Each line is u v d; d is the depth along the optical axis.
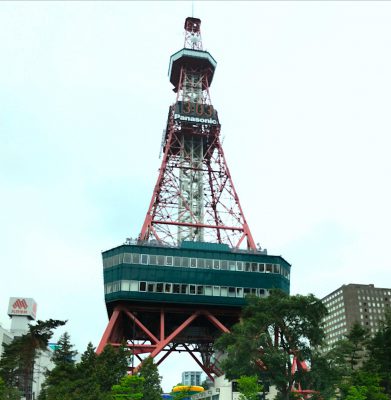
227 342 72.69
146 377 68.88
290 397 71.88
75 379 69.56
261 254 98.31
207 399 79.69
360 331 89.25
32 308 138.00
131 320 100.94
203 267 94.06
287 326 70.88
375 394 69.31
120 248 92.31
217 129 124.50
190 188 119.06
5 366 78.31
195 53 136.75
